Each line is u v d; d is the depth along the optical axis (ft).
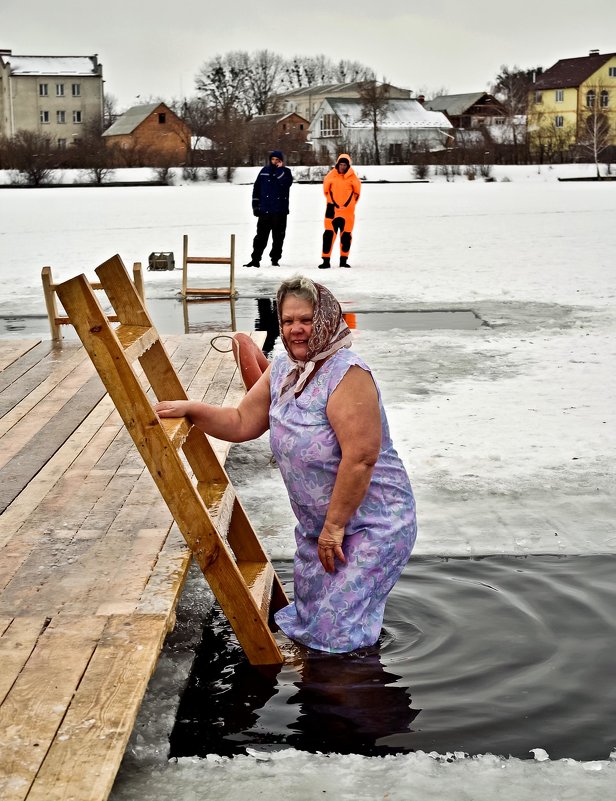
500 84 445.37
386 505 12.46
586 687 11.48
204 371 25.23
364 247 70.64
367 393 11.90
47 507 15.03
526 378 28.48
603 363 30.50
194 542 11.85
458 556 15.46
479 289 48.98
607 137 285.43
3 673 10.05
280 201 58.03
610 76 354.95
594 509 17.40
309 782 9.64
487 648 12.46
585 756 10.13
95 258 64.90
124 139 328.49
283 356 12.85
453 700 11.24
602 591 14.12
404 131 327.26
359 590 12.33
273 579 13.87
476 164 246.47
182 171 233.35
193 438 13.88
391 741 10.44
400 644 12.59
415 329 37.58
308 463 12.21
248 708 11.14
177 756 10.21
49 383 23.82
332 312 12.01
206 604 13.84
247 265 58.90
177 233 84.17
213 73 446.60
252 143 288.51
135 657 10.34
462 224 92.43
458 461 20.27
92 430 19.51
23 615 11.34
